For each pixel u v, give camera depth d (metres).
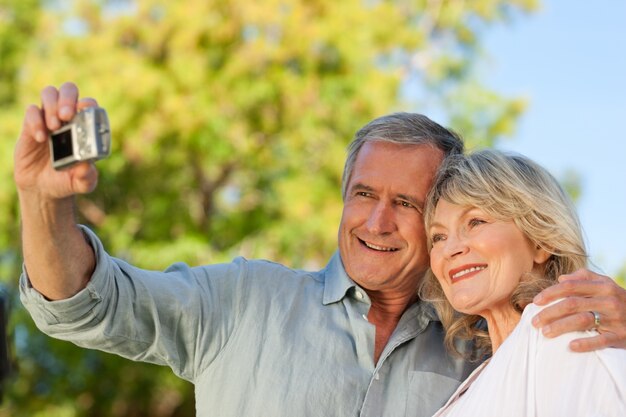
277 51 9.16
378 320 2.86
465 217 2.54
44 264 2.29
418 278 2.84
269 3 9.20
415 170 2.80
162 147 9.41
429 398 2.73
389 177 2.79
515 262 2.50
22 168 2.14
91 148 1.96
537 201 2.50
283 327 2.74
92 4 9.67
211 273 2.77
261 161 9.43
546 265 2.56
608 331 2.21
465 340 2.80
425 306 2.84
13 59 9.80
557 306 2.22
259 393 2.68
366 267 2.78
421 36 9.88
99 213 9.98
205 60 9.21
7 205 9.30
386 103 9.34
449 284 2.59
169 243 9.55
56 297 2.36
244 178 9.90
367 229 2.79
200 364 2.71
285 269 2.87
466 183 2.53
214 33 9.26
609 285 2.26
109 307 2.48
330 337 2.74
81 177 2.07
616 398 2.11
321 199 9.11
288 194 9.12
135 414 10.37
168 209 9.86
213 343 2.70
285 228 9.20
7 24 9.84
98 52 9.23
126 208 9.99
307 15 9.37
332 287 2.81
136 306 2.57
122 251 9.75
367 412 2.68
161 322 2.62
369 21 9.54
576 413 2.12
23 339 9.66
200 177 9.93
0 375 3.59
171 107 9.00
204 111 9.07
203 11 9.22
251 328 2.73
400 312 2.88
